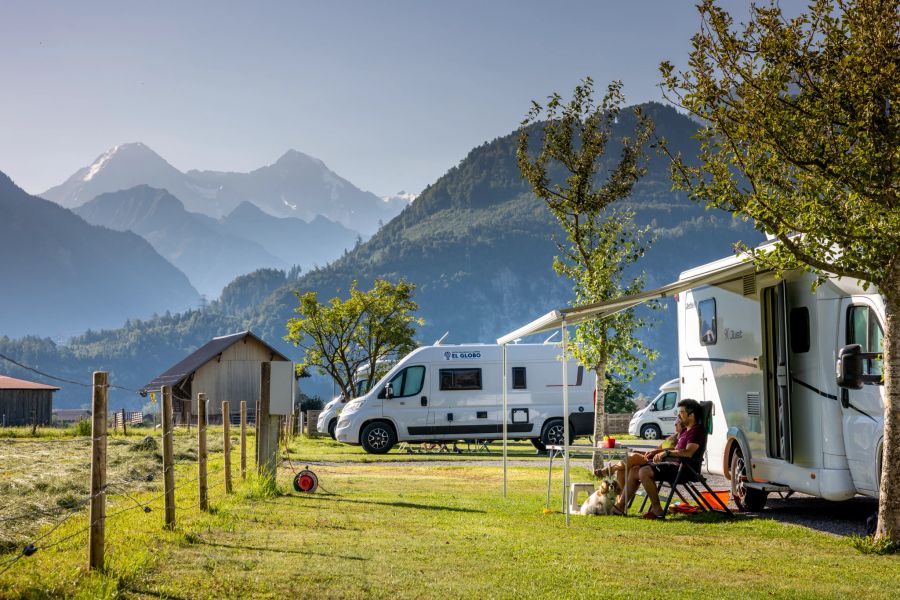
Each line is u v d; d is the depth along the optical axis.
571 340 17.08
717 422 13.54
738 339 12.84
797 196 8.89
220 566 7.11
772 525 10.51
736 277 12.90
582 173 17.02
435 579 6.89
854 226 8.36
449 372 26.45
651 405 36.56
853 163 8.18
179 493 12.26
